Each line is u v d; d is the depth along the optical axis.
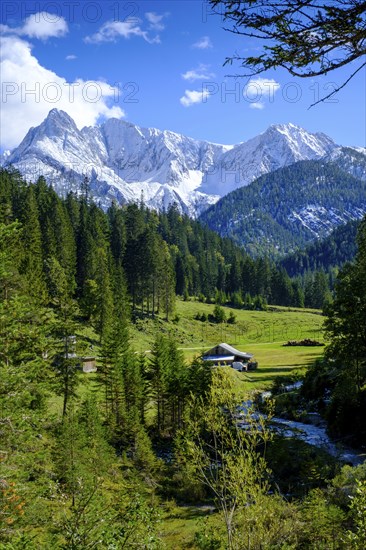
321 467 26.06
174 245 187.62
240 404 9.29
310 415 40.00
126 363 51.12
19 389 20.88
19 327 23.77
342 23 4.38
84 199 153.50
